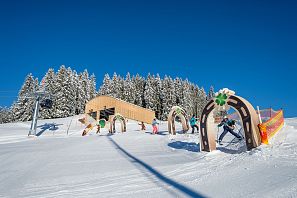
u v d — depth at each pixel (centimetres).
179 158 1007
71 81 6906
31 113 6200
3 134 2905
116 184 634
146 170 785
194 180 609
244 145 1089
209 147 1087
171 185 584
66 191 595
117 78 8725
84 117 5284
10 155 1183
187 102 8231
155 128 2494
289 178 510
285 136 1015
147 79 8225
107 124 4297
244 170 635
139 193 542
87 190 595
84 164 938
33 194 580
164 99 7812
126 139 1930
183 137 1872
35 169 862
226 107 1058
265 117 1291
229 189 499
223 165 741
